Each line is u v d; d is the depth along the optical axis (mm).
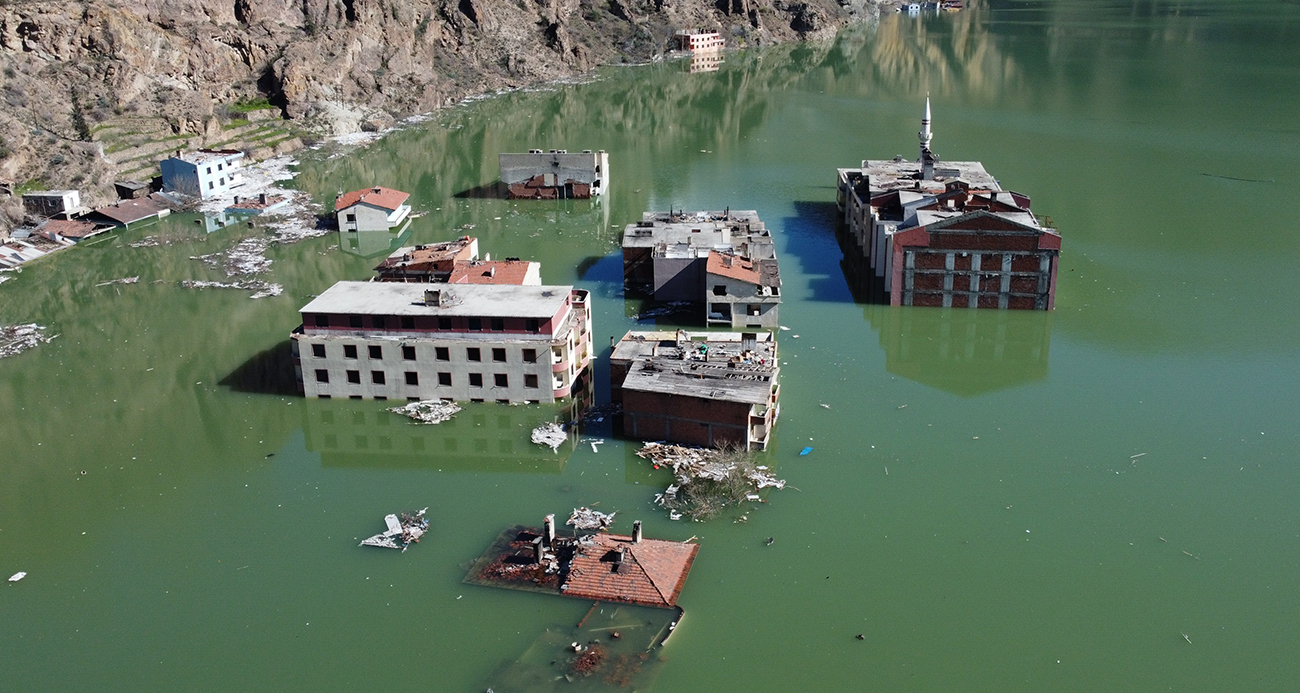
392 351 93062
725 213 138000
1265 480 80750
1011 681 61000
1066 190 165125
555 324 91062
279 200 164000
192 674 62312
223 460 86812
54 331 113438
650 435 87062
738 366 88188
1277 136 199375
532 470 84125
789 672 61625
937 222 112438
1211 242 138250
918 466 83750
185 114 185375
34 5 177000
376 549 73938
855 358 104938
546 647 63531
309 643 64625
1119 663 62375
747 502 78688
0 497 81250
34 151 155750
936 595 68438
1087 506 78062
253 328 113875
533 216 160750
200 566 72500
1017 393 96375
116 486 82938
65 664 63312
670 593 67750
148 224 151000
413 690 60469
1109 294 120312
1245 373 99125
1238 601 67562
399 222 153750
